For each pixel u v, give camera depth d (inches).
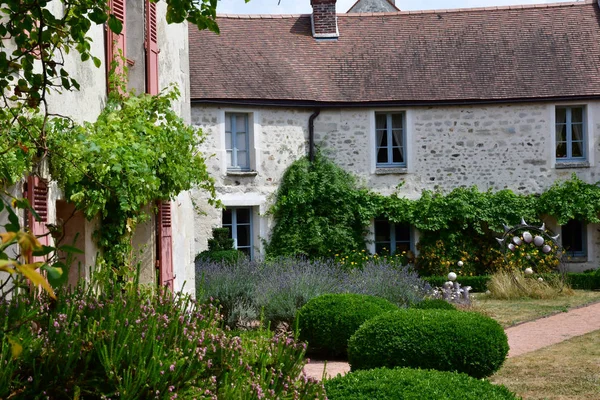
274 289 475.5
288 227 729.6
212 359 166.2
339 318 400.2
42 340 147.8
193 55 741.9
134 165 278.8
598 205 746.8
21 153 209.9
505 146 757.3
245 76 736.3
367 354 312.3
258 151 722.2
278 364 181.9
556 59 784.9
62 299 167.2
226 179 708.0
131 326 156.5
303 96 736.3
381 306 408.2
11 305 153.3
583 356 386.3
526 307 582.2
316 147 744.3
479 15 836.0
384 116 763.4
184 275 431.2
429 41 809.5
